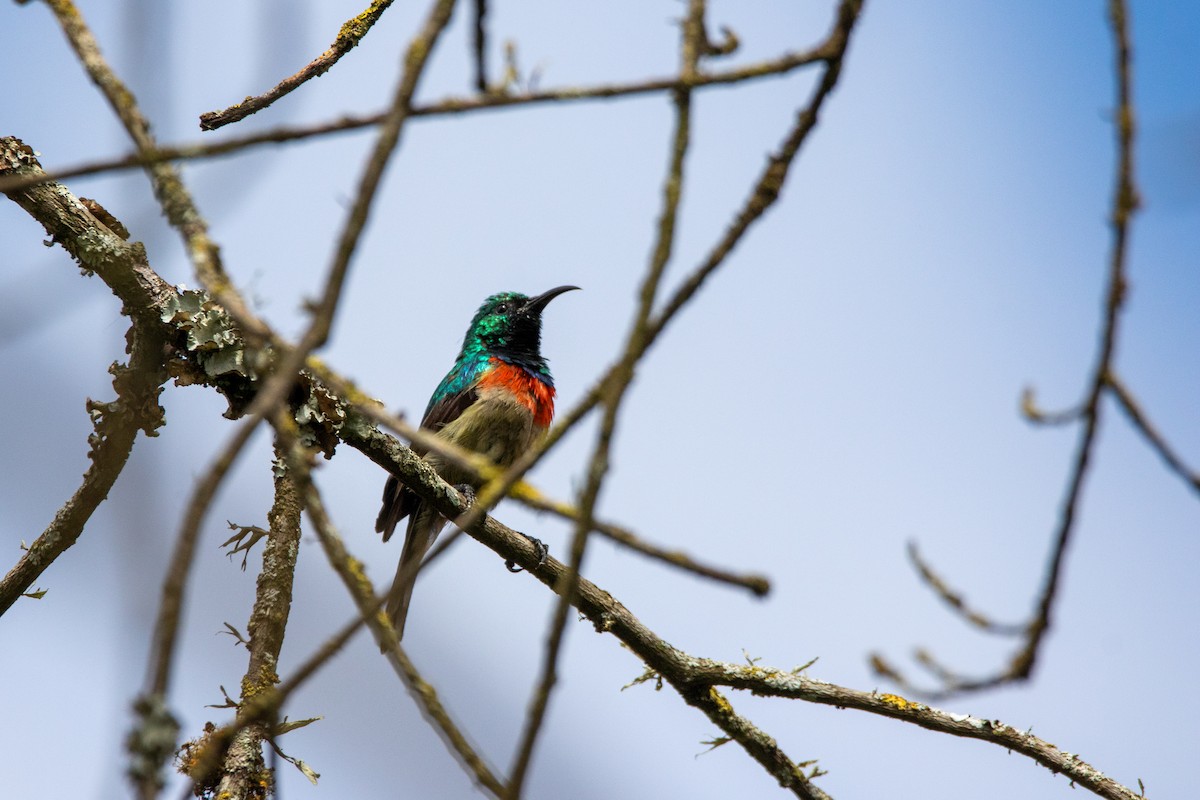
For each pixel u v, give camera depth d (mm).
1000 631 6445
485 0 5195
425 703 5094
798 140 5469
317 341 4348
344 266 4480
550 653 4605
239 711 8531
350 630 4980
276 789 7793
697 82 5195
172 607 3859
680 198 4973
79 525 8625
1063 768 8922
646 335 4824
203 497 3990
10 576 8547
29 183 4805
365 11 7297
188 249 4816
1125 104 5227
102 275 8766
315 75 7230
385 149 4617
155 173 4902
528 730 4586
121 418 8703
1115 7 5207
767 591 4883
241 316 4723
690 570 4855
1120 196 5250
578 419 5180
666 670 9070
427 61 4770
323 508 5035
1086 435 5508
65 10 5113
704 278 5266
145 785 3723
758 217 5398
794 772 9008
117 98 4926
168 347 8938
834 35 5504
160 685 3816
